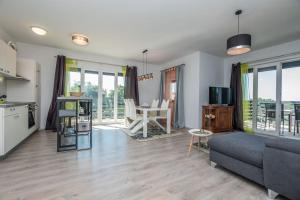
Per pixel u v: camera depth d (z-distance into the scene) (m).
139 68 6.47
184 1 2.52
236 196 1.63
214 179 1.98
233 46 2.59
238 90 5.15
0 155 2.42
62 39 4.19
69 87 5.10
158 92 6.89
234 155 1.97
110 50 5.06
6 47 3.05
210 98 5.00
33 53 4.62
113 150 3.01
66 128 3.35
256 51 4.88
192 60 5.32
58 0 2.52
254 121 4.93
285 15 2.89
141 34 3.82
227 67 5.70
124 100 5.69
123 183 1.84
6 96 3.76
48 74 4.82
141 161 2.50
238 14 2.86
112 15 2.96
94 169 2.19
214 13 2.86
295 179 1.41
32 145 3.20
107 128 5.13
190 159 2.61
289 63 4.23
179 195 1.63
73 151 2.91
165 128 5.02
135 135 4.22
